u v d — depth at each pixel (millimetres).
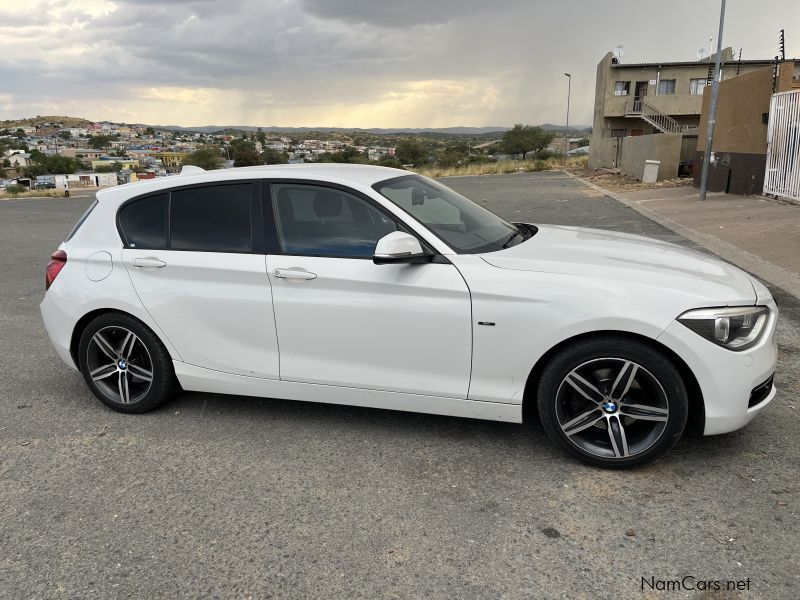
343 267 3590
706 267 3514
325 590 2535
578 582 2525
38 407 4473
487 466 3439
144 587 2590
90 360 4289
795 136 13664
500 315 3299
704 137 19031
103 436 3986
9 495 3332
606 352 3176
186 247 4000
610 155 35219
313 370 3764
